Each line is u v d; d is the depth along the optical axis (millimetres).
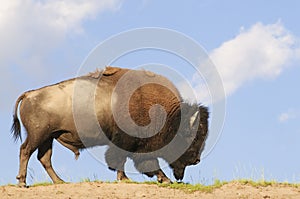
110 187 23297
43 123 26000
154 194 22203
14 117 26406
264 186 23328
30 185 24922
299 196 21594
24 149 25953
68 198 21094
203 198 21469
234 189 22844
